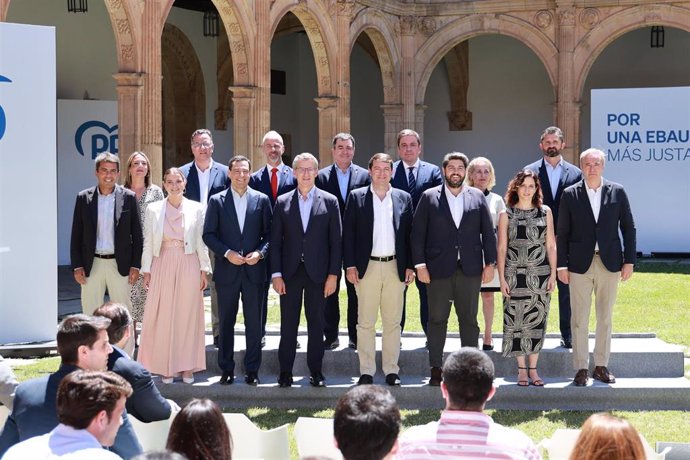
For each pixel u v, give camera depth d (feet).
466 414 15.34
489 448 14.99
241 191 30.89
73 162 68.33
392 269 30.42
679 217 75.61
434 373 30.45
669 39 98.68
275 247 30.42
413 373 32.63
